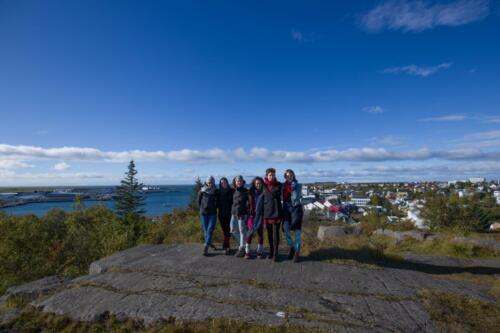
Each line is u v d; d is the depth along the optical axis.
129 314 3.93
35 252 12.78
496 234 11.70
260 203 5.96
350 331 3.42
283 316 3.73
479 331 3.49
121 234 12.86
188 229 12.95
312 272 5.23
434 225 18.64
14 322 4.10
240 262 5.79
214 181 6.44
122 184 45.44
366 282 4.84
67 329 3.85
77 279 5.46
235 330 3.49
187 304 4.08
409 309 3.97
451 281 5.21
